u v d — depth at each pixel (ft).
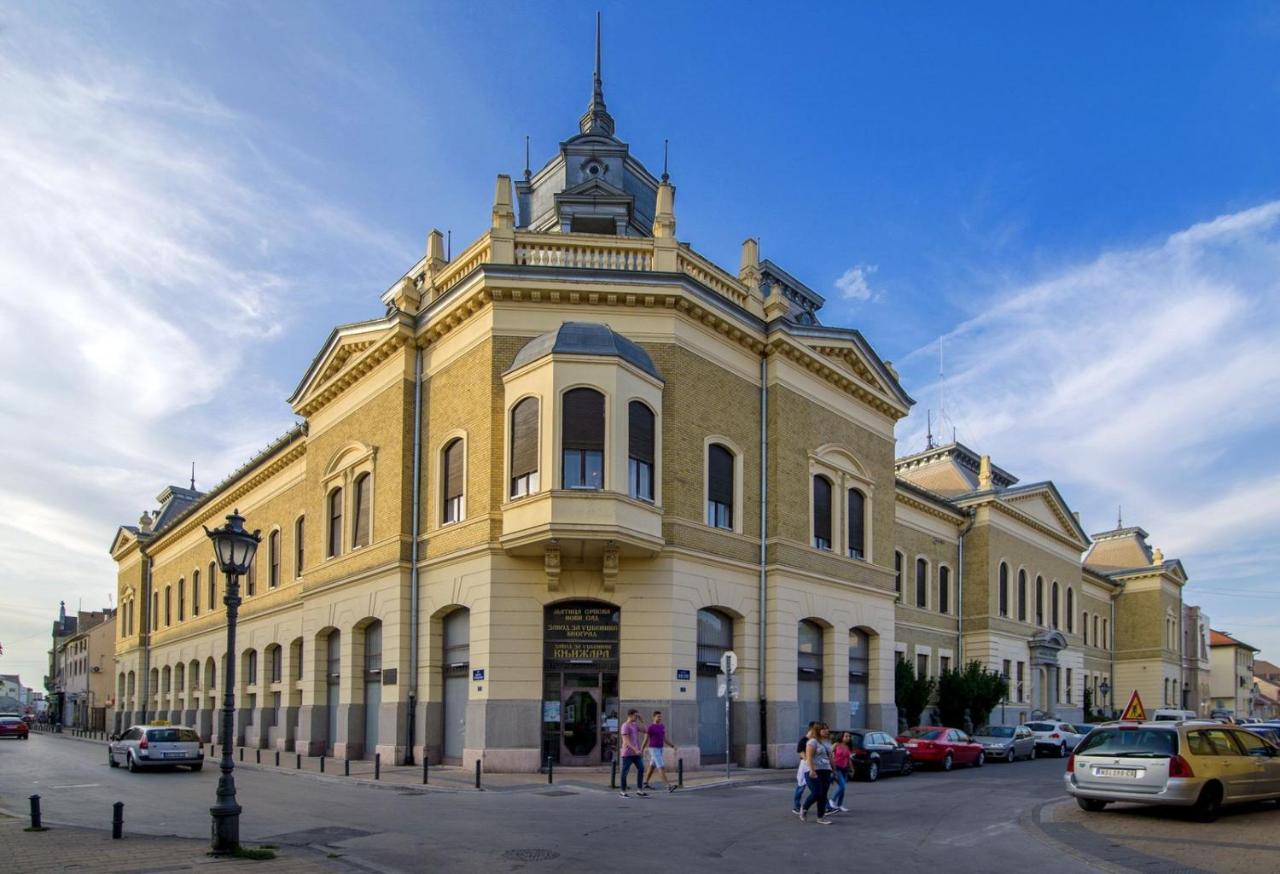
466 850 44.60
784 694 90.94
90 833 49.32
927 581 146.00
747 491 92.73
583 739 79.97
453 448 88.89
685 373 87.25
